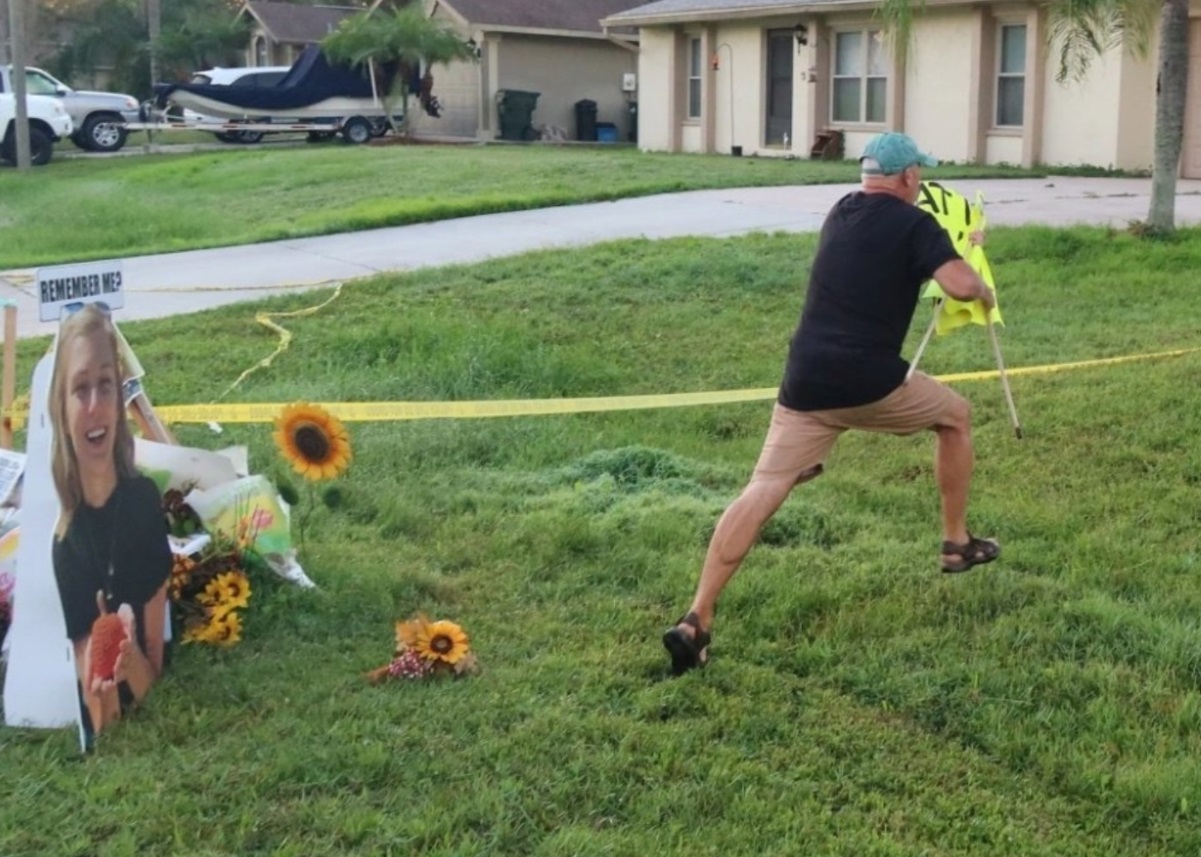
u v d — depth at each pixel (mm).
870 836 3512
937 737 4070
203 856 3361
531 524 5801
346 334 9477
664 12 26922
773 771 3840
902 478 6594
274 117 31078
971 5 21312
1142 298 10250
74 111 29906
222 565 4730
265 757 3826
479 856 3389
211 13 48031
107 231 16047
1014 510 5957
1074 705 4230
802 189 17188
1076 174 19375
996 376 7527
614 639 4695
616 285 11141
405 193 17891
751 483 4543
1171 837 3535
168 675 4348
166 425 5770
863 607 4930
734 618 4852
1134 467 6547
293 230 14820
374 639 4699
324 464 5160
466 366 8453
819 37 23969
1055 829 3582
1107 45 14227
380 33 30750
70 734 3959
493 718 4070
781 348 9273
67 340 3930
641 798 3666
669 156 24141
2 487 4566
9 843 3416
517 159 22031
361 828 3471
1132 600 4996
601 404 6383
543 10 33125
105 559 4020
